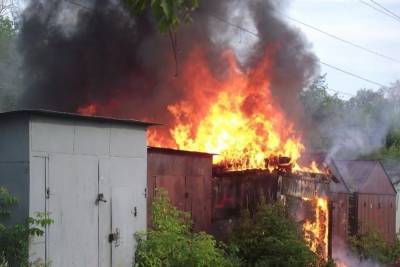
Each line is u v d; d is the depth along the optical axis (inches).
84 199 338.6
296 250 461.4
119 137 367.6
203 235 409.7
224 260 417.4
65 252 323.9
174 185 443.8
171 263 379.6
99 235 348.2
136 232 377.1
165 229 398.0
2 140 318.0
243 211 488.4
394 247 749.9
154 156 424.8
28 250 297.7
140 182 383.9
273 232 472.7
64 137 327.0
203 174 478.0
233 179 514.0
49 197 315.3
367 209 749.3
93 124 347.3
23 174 306.7
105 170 354.9
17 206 308.2
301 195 544.1
